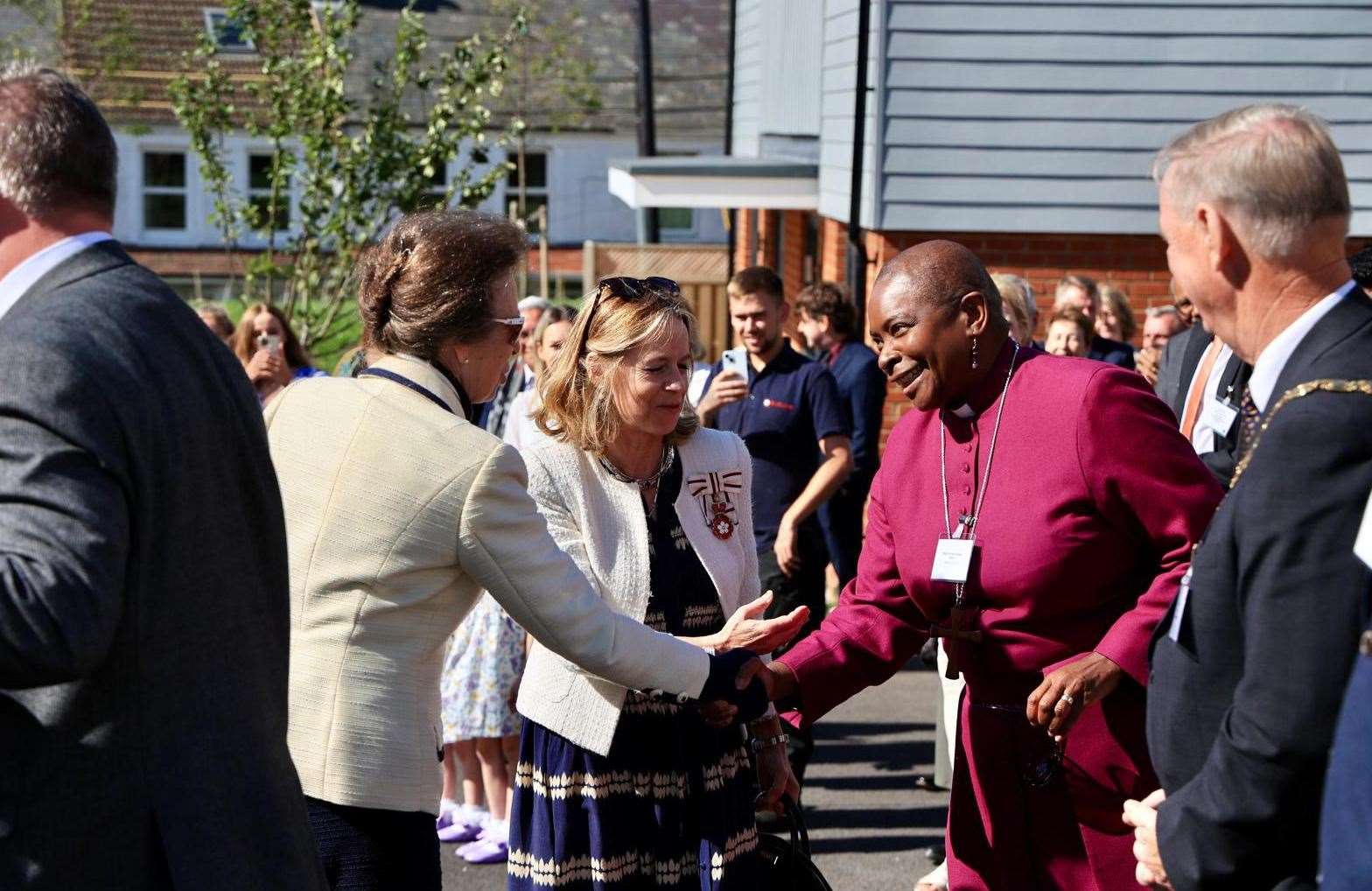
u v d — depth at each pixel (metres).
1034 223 8.44
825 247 11.28
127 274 2.02
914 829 5.46
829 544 6.16
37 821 1.94
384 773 2.50
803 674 3.09
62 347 1.87
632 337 2.90
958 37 8.31
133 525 1.93
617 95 29.89
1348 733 1.65
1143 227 8.41
